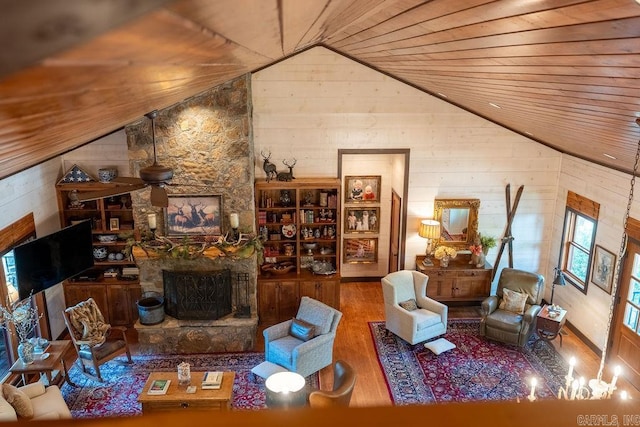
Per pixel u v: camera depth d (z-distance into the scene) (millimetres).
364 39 3975
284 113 7434
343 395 4273
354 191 8625
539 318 6762
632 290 6164
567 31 1778
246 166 6750
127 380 6238
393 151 7699
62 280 6344
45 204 6793
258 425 524
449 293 7852
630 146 4289
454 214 7977
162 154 6633
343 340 7148
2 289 5703
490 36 2203
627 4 1363
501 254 8164
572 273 7637
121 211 7539
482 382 6199
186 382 5324
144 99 1892
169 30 727
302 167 7684
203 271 6746
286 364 6105
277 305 7566
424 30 2566
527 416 560
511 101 4348
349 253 8883
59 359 5758
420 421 541
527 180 7887
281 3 1129
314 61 7242
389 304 7047
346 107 7465
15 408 4727
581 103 3094
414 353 6816
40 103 874
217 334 6840
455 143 7703
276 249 7746
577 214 7371
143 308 6641
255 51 2055
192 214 6871
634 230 6051
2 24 446
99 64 726
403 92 7441
